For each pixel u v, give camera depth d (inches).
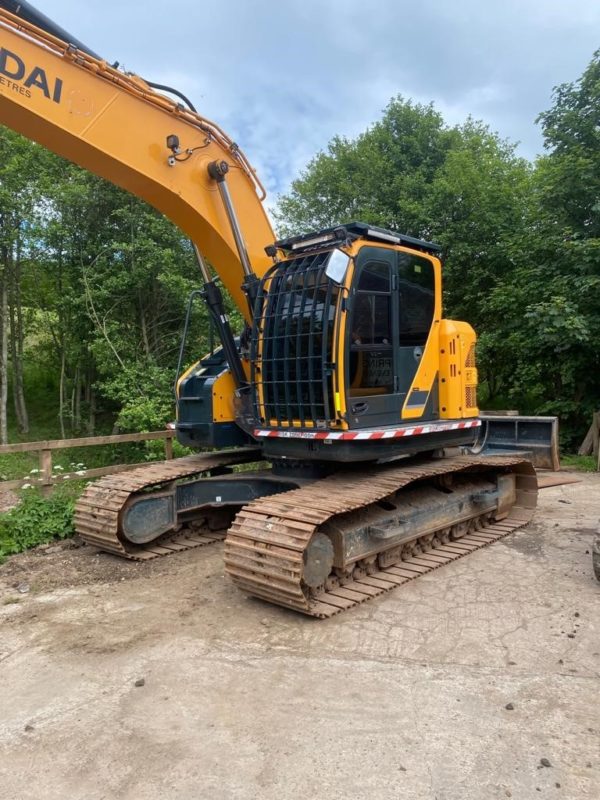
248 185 246.5
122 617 190.1
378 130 884.6
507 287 535.2
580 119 503.2
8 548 253.0
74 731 129.8
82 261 589.3
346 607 188.9
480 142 845.2
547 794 108.0
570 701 137.6
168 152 219.3
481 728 127.8
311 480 235.6
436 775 113.2
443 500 249.6
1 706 140.8
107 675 153.7
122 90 207.5
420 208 674.2
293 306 213.5
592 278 449.4
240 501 257.4
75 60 196.2
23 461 563.8
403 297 236.2
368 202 847.7
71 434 663.8
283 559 176.1
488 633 173.6
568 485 392.5
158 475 257.9
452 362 254.4
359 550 205.3
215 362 277.6
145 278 576.4
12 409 736.3
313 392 206.5
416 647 165.8
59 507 282.5
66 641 173.8
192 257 594.2
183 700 141.2
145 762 119.0
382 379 225.5
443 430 245.1
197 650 166.2
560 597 199.3
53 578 226.8
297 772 114.9
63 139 198.7
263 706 137.9
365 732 127.1
